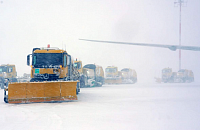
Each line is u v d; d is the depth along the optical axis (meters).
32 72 13.62
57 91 11.76
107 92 19.23
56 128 6.15
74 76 17.38
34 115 8.10
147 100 12.62
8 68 28.95
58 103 11.52
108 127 6.26
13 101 11.48
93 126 6.38
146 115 8.00
